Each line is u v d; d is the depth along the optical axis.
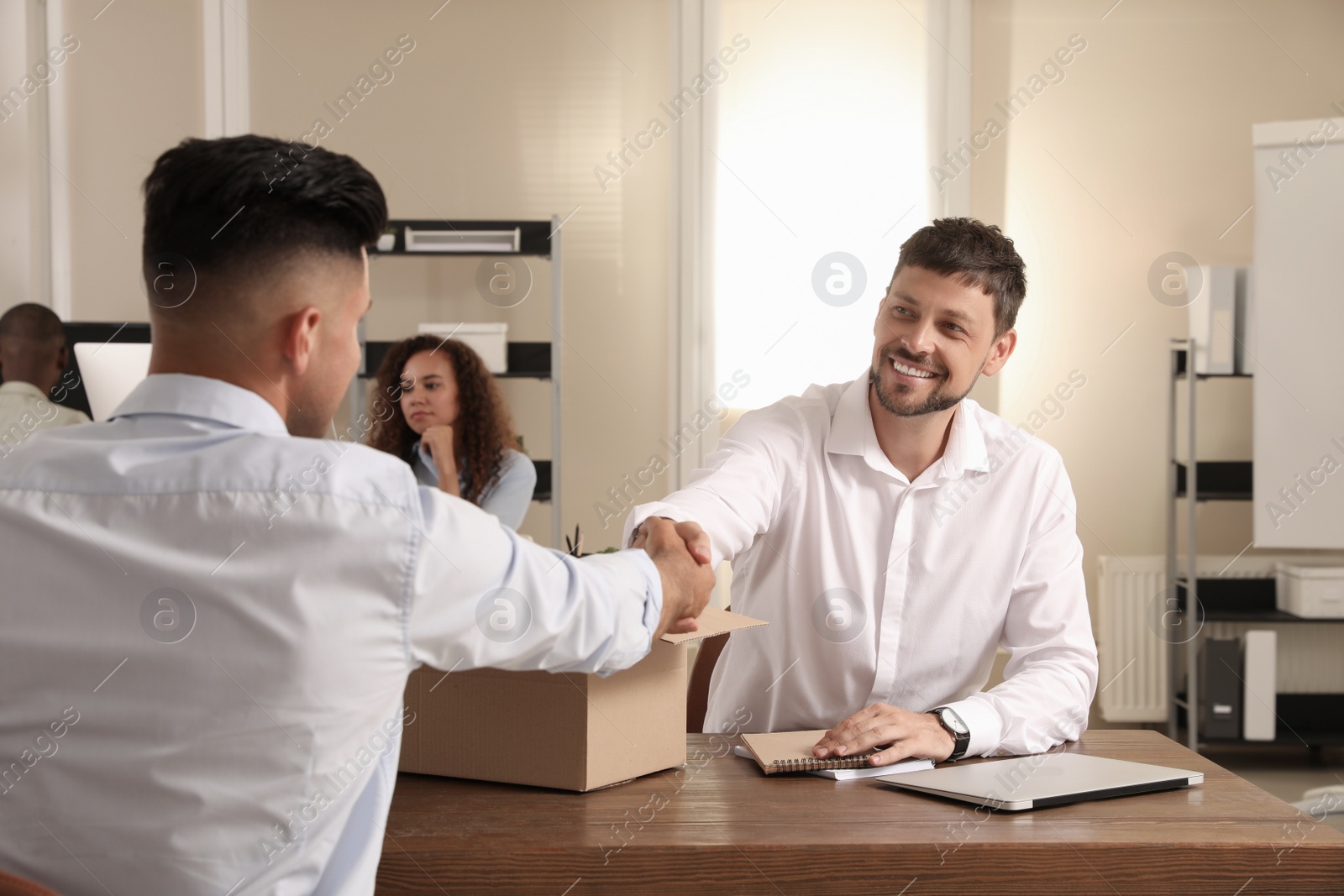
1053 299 4.02
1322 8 3.96
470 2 4.08
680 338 4.10
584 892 0.94
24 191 3.97
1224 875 0.96
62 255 4.05
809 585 1.56
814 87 4.05
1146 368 4.01
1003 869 0.96
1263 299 3.58
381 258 4.09
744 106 4.06
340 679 0.71
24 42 3.94
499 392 3.28
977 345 1.43
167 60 4.03
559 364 3.98
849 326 4.08
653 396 4.16
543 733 1.09
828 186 4.05
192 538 0.70
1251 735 3.45
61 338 3.56
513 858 0.94
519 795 1.08
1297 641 3.72
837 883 0.95
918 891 0.96
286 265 0.76
